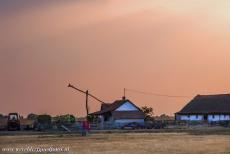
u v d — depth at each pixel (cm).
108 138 6519
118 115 12112
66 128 9144
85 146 5159
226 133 8050
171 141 5959
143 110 13000
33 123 10019
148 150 4747
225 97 14412
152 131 8725
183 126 11444
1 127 9688
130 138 6562
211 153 4491
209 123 12175
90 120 12038
